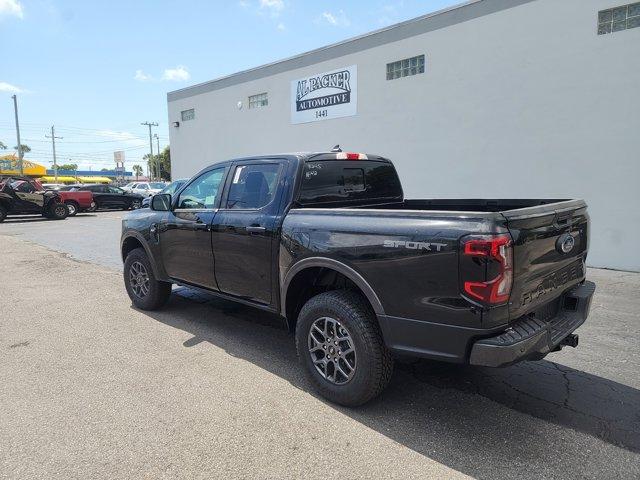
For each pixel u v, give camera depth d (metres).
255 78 15.75
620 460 2.76
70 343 4.71
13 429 3.10
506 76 9.30
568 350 4.50
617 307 5.94
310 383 3.75
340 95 12.84
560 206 3.26
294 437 3.01
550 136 8.84
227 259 4.40
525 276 2.83
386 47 11.47
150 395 3.57
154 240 5.38
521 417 3.27
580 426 3.15
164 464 2.73
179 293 6.74
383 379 3.25
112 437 3.00
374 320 3.24
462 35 9.92
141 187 35.84
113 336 4.92
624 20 7.84
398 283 2.98
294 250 3.64
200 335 4.94
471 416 3.28
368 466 2.71
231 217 4.33
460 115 10.14
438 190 10.72
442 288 2.79
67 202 22.31
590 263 8.62
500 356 2.65
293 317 3.96
